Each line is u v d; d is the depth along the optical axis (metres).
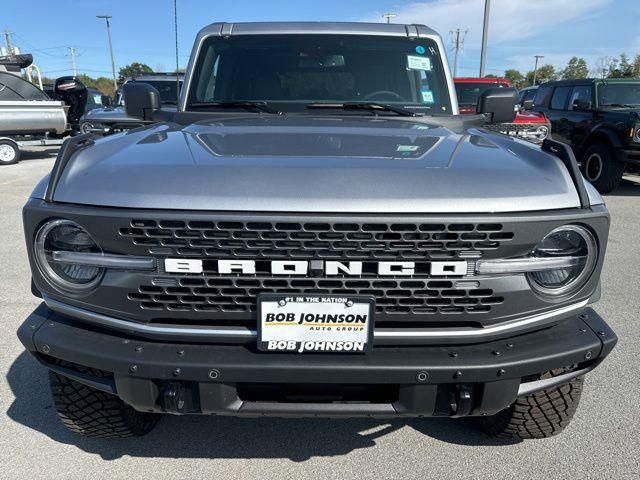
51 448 2.49
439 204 1.70
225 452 2.48
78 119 16.05
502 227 1.72
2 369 3.15
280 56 3.23
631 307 4.18
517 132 8.89
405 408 1.84
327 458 2.45
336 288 1.75
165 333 1.81
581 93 10.50
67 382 2.20
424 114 3.16
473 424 2.69
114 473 2.33
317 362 1.75
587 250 1.86
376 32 3.28
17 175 11.22
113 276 1.80
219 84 3.23
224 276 1.74
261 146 2.07
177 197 1.70
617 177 9.33
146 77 10.87
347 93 3.20
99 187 1.78
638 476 2.32
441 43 3.32
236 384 1.84
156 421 2.66
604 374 3.14
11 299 4.20
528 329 1.89
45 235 1.82
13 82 13.52
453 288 1.77
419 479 2.32
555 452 2.47
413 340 1.81
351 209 1.67
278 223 1.67
